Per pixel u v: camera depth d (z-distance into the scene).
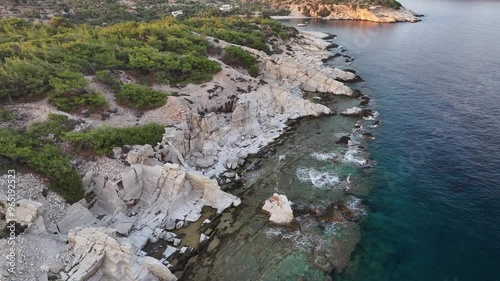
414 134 61.06
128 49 68.69
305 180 49.47
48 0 145.25
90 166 41.91
